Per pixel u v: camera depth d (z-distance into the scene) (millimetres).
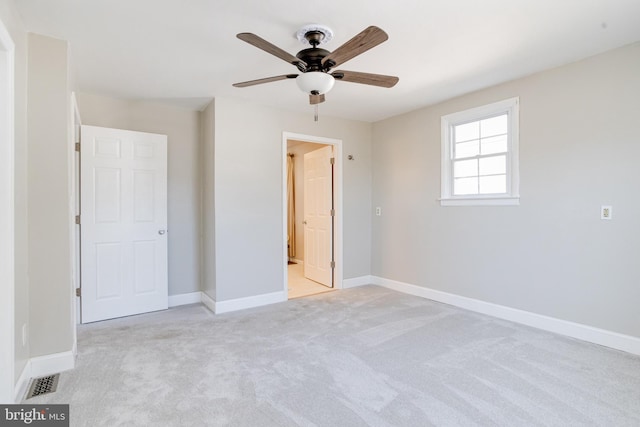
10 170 1896
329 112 4410
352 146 4844
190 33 2400
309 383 2201
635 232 2604
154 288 3795
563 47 2641
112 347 2783
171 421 1812
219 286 3746
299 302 4105
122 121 3768
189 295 4164
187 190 4148
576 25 2311
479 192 3693
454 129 3963
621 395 2039
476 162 3719
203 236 4195
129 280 3635
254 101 3922
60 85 2408
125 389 2131
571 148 2934
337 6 2082
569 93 2936
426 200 4211
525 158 3244
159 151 3805
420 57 2799
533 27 2336
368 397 2037
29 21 2201
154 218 3785
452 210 3914
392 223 4691
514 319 3350
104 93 3600
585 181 2857
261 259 4031
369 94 3721
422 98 3854
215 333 3102
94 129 3432
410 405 1951
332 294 4465
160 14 2158
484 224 3598
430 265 4180
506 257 3410
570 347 2730
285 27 2322
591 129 2814
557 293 3047
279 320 3453
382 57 2797
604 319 2764
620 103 2658
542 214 3131
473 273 3711
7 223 1878
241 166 3896
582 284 2887
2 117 1876
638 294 2596
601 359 2514
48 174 2354
